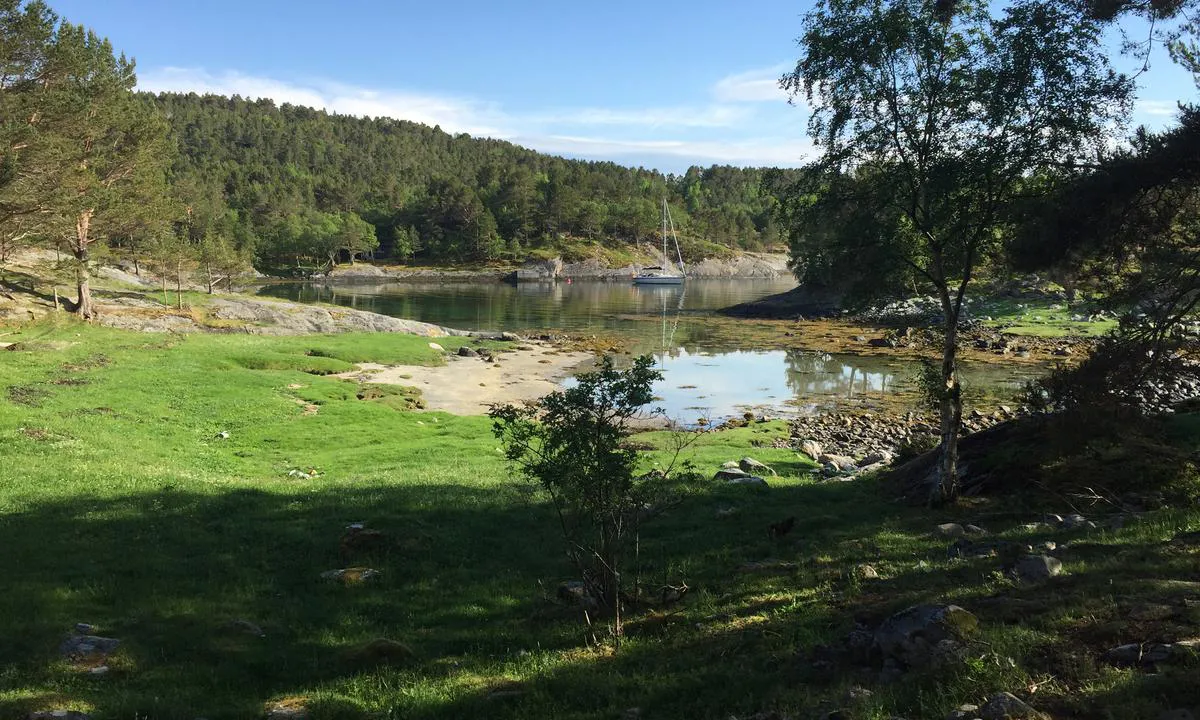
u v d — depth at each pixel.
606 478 10.22
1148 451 16.28
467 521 17.00
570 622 10.99
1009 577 9.62
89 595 11.63
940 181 15.38
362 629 10.92
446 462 26.64
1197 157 11.68
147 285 83.12
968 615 7.68
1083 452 16.89
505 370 51.22
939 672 6.78
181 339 50.75
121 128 55.19
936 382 17.22
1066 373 14.82
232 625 10.66
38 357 39.06
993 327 65.94
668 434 33.34
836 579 11.52
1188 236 13.19
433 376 47.97
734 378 49.91
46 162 39.34
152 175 61.28
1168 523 11.77
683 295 129.00
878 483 21.23
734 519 17.17
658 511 12.61
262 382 39.25
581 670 8.80
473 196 187.12
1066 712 5.73
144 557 13.77
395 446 29.48
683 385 47.47
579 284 159.50
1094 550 10.69
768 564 13.04
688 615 10.64
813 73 16.48
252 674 9.19
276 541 15.28
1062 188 14.42
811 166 17.27
